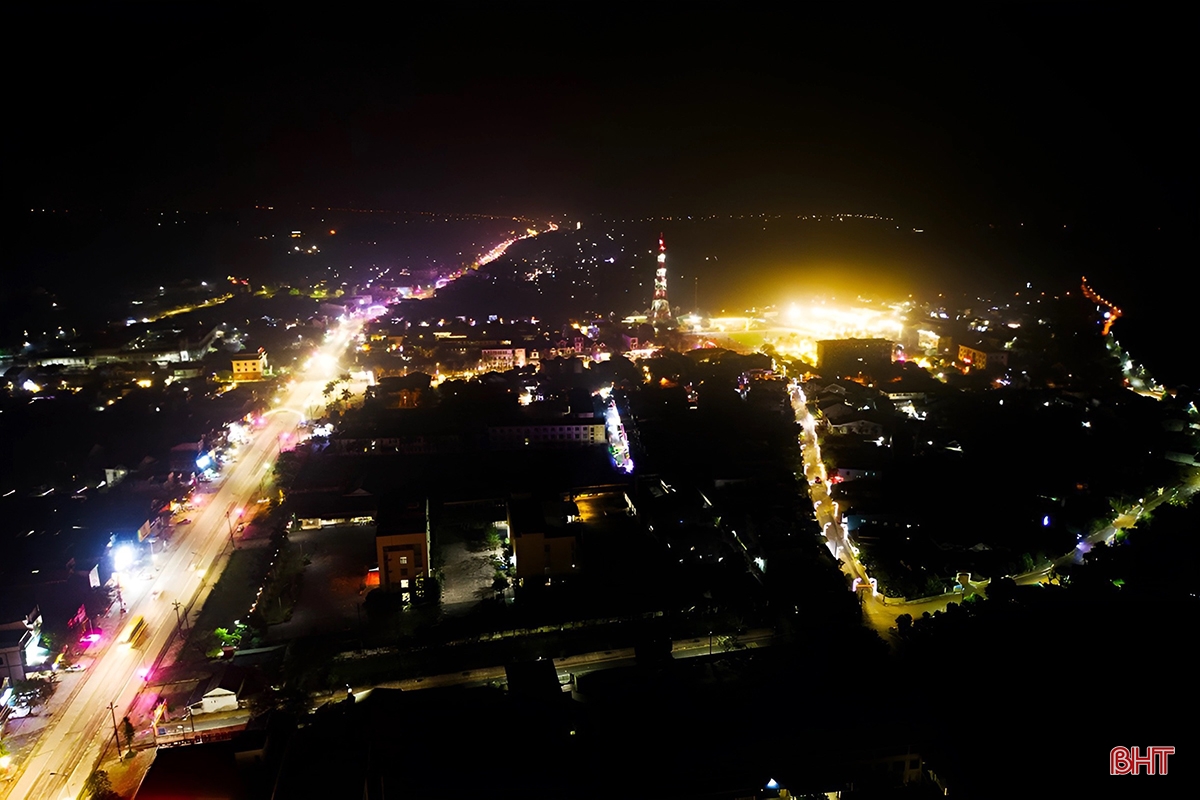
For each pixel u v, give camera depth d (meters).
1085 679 96.62
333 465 175.75
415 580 125.81
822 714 90.19
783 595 117.19
